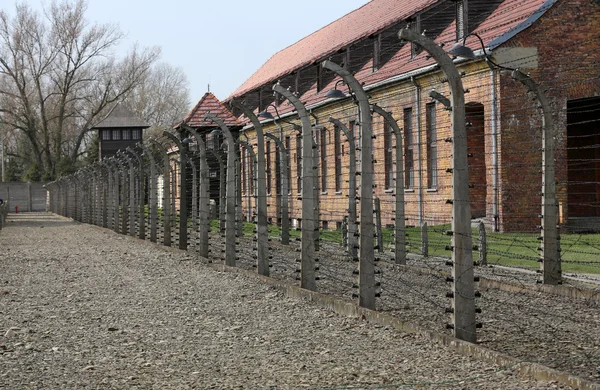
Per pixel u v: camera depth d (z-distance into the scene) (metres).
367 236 12.77
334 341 10.74
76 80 94.56
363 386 8.33
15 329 12.08
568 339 10.52
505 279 16.52
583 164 30.84
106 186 46.38
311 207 15.41
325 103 35.12
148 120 109.00
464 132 10.20
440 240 24.73
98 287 17.33
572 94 26.28
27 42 91.25
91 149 100.88
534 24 25.97
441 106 27.67
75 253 27.41
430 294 14.88
